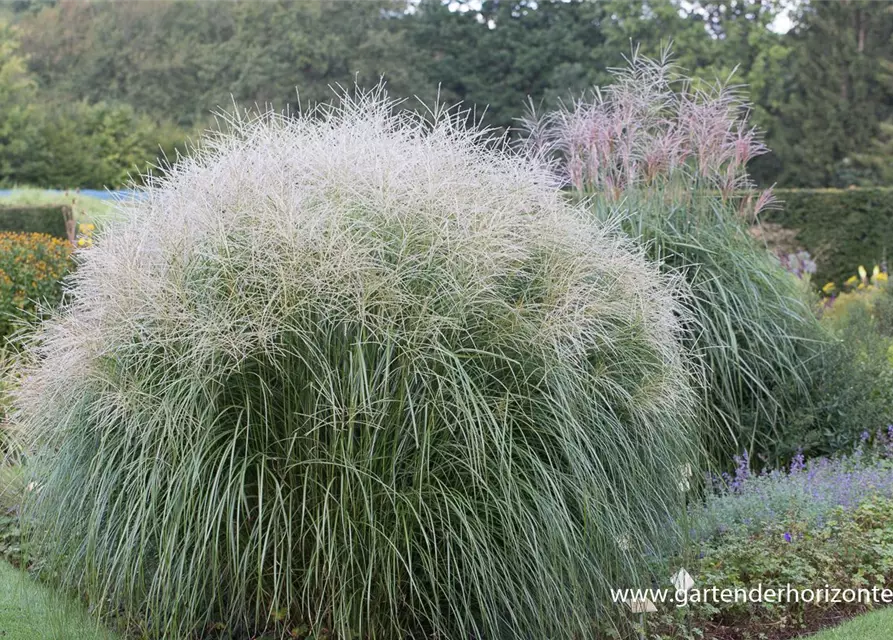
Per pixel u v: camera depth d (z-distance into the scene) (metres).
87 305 4.22
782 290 6.73
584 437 3.80
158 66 30.92
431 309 3.83
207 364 3.76
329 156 4.24
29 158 26.70
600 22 31.38
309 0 29.56
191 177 4.42
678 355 4.68
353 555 3.60
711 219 6.90
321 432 3.77
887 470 5.96
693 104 7.03
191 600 3.45
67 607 3.98
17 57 31.02
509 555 3.66
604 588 3.87
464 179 4.34
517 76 29.66
